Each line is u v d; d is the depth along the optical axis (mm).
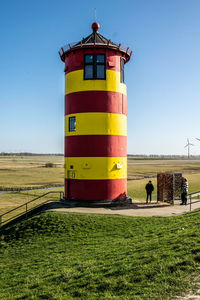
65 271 9078
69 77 21781
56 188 44625
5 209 27156
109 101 20891
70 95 21594
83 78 20922
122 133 21609
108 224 15297
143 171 79812
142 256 8977
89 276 8250
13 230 16422
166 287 6711
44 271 9781
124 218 16250
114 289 7219
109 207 19984
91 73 20969
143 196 30906
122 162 21469
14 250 13523
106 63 21016
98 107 20672
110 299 6668
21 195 36688
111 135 20828
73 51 21328
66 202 21078
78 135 20875
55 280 8602
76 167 20922
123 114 21844
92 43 20812
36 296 7742
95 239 13273
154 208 19609
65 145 22266
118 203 20359
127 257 9273
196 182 44875
